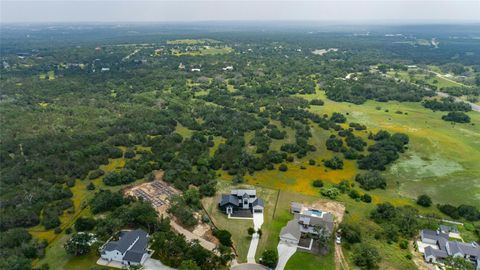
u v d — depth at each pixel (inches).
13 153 5044.3
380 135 5915.4
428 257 3053.6
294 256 3115.2
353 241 3299.7
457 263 2903.5
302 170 4837.6
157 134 5989.2
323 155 5344.5
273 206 3900.1
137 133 5861.2
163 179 4399.6
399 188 4443.9
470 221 3695.9
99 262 2984.7
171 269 2898.6
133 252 2960.1
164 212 3698.3
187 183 4266.7
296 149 5403.5
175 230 3403.1
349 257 3120.1
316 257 3110.2
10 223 3457.2
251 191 3890.3
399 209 3782.0
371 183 4399.6
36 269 2844.5
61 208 3730.3
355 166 5002.5
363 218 3710.6
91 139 5531.5
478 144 5900.6
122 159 5044.3
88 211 3740.2
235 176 4559.5
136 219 3420.3
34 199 3865.7
